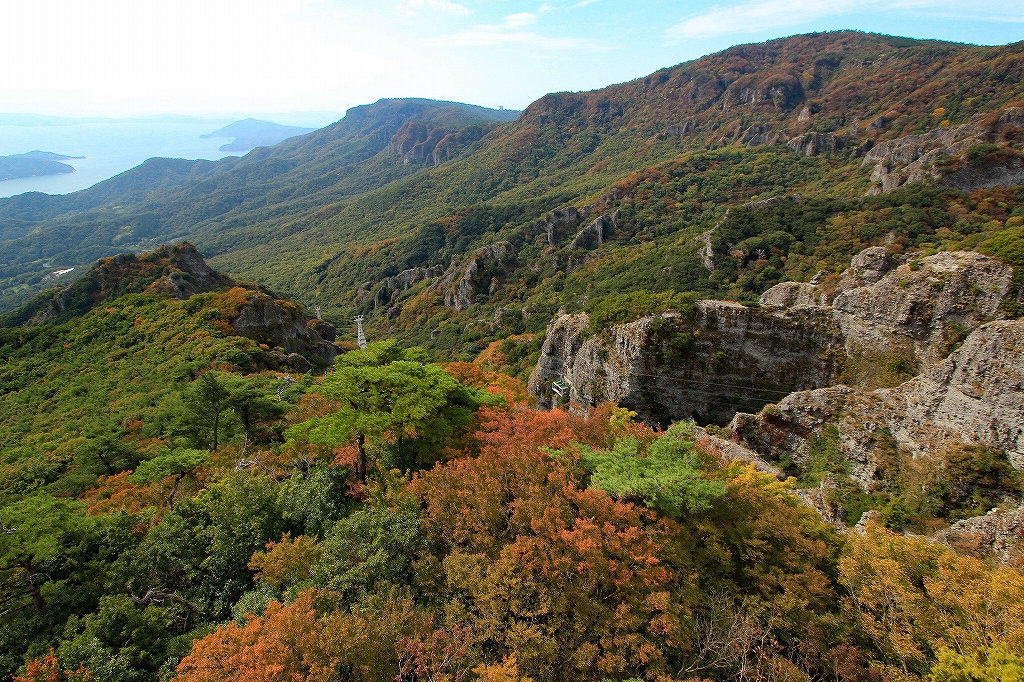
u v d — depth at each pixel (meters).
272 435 30.81
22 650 13.95
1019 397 18.08
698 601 12.91
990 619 10.74
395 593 13.57
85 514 19.42
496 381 37.75
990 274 23.31
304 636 10.72
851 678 11.45
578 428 20.38
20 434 45.56
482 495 15.45
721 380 33.00
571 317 43.59
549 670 11.41
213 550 16.92
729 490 15.80
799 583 13.47
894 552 13.45
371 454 22.30
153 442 35.22
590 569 12.59
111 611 13.71
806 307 31.70
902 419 22.41
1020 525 15.20
